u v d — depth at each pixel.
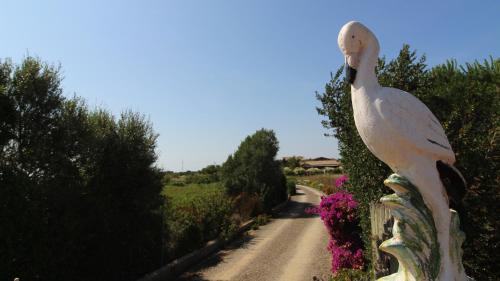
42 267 7.68
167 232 11.81
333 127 8.19
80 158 9.10
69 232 8.23
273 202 25.66
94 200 9.12
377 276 6.42
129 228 10.16
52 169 8.34
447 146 3.57
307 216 22.22
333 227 9.38
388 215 6.20
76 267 8.78
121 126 10.45
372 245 6.71
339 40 3.87
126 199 10.12
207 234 14.56
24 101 8.12
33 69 8.30
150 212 10.87
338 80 8.09
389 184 3.62
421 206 3.54
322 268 10.72
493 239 5.47
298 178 56.28
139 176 10.38
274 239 15.47
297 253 12.77
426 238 3.52
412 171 3.54
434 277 3.46
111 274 9.53
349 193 9.45
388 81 6.93
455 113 5.96
